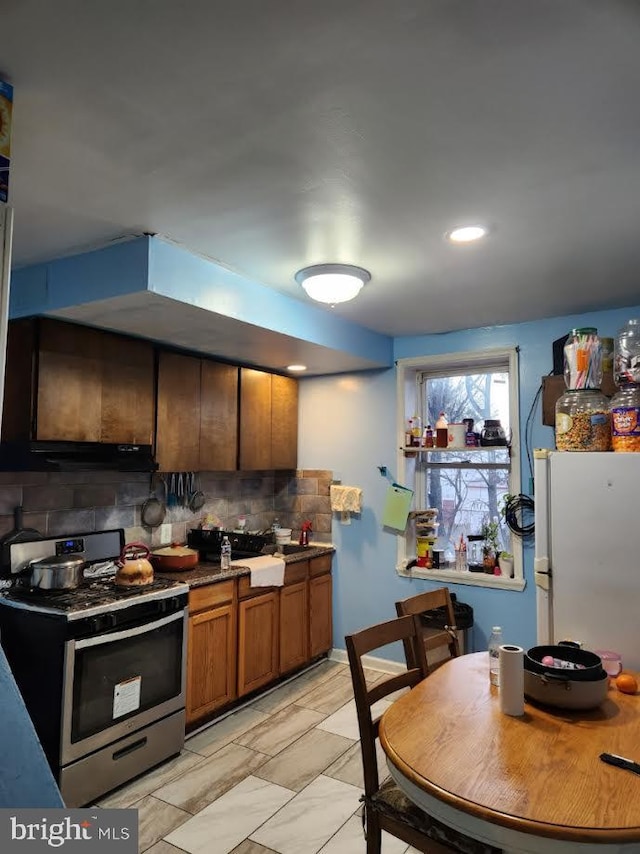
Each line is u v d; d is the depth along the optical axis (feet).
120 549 10.29
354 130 4.70
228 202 6.02
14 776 3.61
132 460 9.26
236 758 8.82
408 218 6.41
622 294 9.34
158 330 9.04
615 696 5.65
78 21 3.52
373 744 5.64
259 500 14.03
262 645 11.06
